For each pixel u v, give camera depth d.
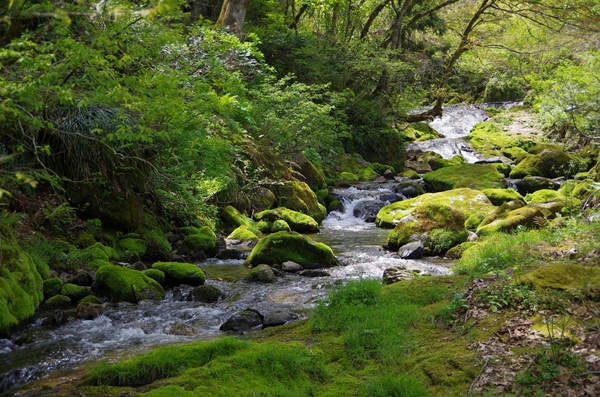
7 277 6.41
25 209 8.50
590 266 6.38
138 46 5.98
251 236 11.62
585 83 17.98
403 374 4.64
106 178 9.49
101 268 7.53
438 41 30.70
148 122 7.48
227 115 10.47
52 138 8.95
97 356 5.49
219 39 10.64
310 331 5.68
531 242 8.15
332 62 21.91
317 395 4.44
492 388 4.20
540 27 21.95
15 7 4.76
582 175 18.62
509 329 5.06
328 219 15.54
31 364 5.29
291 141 16.39
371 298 6.21
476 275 6.66
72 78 6.32
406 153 25.27
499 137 27.06
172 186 10.99
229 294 7.79
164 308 7.09
